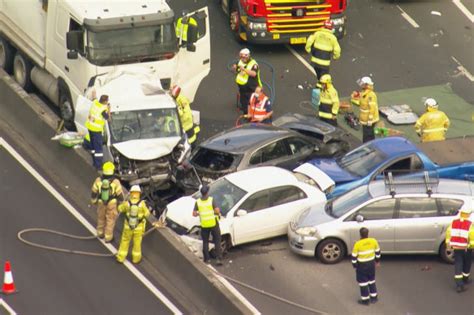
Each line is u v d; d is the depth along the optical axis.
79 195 84.94
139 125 83.88
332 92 90.44
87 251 79.06
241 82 92.62
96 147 83.31
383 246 76.81
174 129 84.25
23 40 94.44
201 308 73.81
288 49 103.12
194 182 82.44
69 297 74.31
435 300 73.94
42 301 73.75
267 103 90.12
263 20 98.94
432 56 102.25
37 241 79.62
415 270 76.75
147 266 77.88
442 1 108.94
